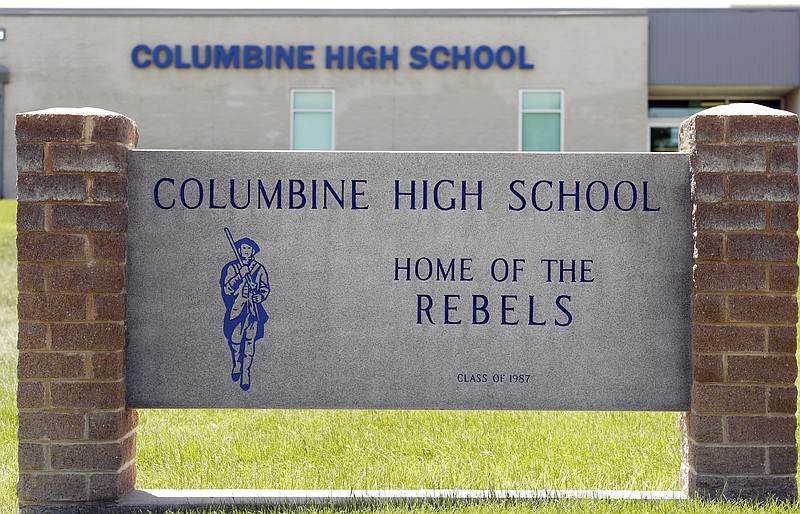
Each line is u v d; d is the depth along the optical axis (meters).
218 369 5.49
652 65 23.53
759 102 25.22
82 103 23.55
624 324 5.46
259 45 23.36
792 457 5.26
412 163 5.49
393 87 23.27
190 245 5.48
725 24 23.62
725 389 5.27
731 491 5.27
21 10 23.61
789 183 5.23
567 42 23.27
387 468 6.35
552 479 6.10
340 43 23.30
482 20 23.23
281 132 23.36
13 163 24.25
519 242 5.47
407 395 5.48
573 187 5.46
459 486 5.95
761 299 5.25
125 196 5.38
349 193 5.49
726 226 5.24
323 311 5.49
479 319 5.48
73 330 5.28
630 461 6.48
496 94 23.20
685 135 5.55
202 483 6.02
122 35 23.45
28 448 5.29
